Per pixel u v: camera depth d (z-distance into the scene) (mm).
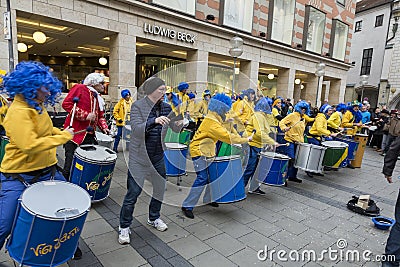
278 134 4906
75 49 12039
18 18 7281
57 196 1948
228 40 10758
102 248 2602
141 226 3070
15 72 1758
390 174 2752
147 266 2387
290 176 5180
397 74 21406
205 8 10055
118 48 7938
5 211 1830
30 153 1809
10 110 1784
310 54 14594
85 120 3363
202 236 2961
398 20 21391
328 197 4453
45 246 1794
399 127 8000
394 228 2500
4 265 2217
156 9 8328
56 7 6672
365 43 24859
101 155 3322
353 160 6602
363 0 26969
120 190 4070
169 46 9484
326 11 15422
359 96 25516
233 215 3549
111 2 7535
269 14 12297
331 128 6367
